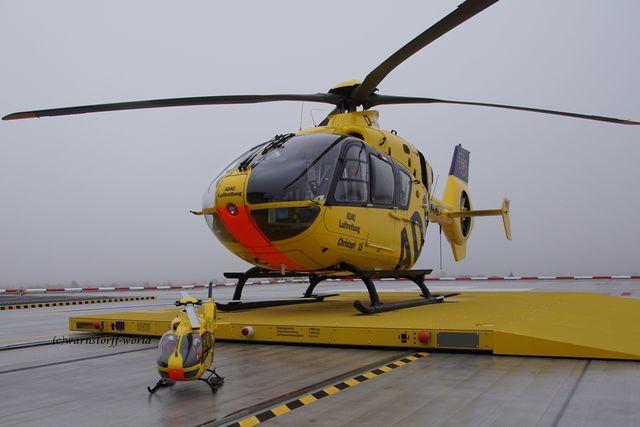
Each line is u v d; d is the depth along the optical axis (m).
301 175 7.96
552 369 5.03
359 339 6.44
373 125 10.27
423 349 6.29
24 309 15.23
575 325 6.61
